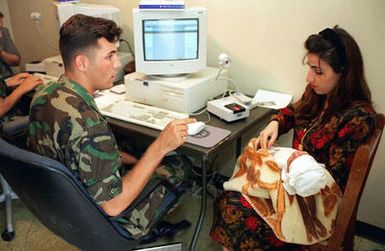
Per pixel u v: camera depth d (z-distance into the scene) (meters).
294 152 1.32
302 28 1.71
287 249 1.42
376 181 1.76
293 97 1.87
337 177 1.30
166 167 1.50
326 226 1.29
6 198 1.98
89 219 1.11
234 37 1.94
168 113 1.65
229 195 1.48
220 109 1.62
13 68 2.76
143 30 1.69
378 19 1.51
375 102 1.64
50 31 2.73
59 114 1.06
